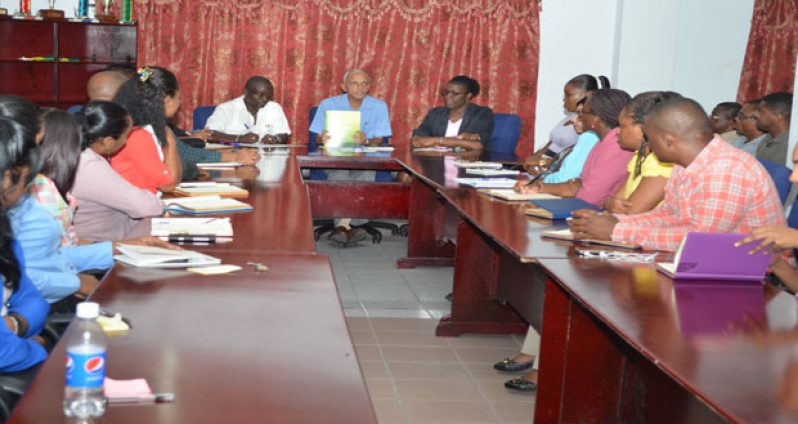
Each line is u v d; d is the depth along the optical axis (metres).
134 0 6.53
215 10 6.63
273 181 3.91
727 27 7.01
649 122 2.54
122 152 3.12
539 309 3.02
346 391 1.36
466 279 3.85
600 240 2.64
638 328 1.74
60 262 2.23
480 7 6.88
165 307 1.78
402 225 6.43
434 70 6.91
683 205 2.54
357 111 6.02
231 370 1.43
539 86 7.10
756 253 2.15
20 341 1.65
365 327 3.98
